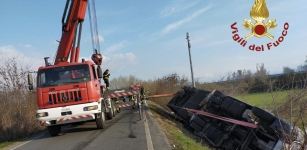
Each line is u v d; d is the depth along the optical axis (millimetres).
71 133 9648
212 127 9805
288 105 6086
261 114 7242
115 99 13828
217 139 9250
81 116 8547
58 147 7410
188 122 12016
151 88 26656
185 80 22266
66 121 8594
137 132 8586
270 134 7191
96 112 8656
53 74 8961
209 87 16609
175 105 14297
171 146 6844
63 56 11734
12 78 11516
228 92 14367
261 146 7457
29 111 11562
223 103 9875
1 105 11094
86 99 8703
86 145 7301
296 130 5633
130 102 13852
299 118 5531
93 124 11359
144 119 11414
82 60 9469
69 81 8820
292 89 6332
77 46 11750
